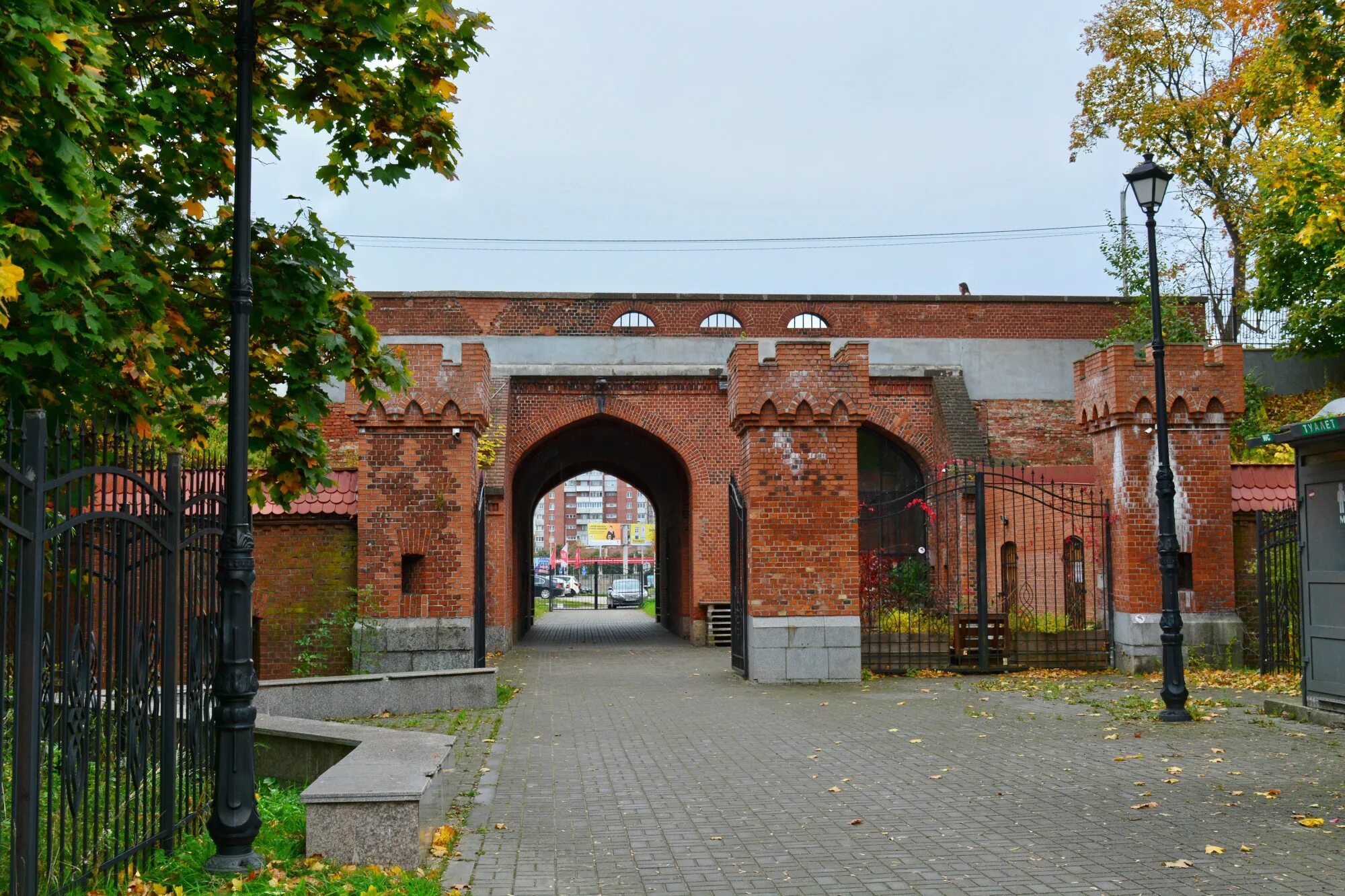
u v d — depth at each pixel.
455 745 10.95
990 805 8.02
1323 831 7.10
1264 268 27.39
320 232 8.59
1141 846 6.80
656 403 25.70
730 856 6.73
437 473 17.86
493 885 6.12
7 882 5.38
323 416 8.95
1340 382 28.97
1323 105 11.65
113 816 6.13
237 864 5.99
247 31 6.44
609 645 26.14
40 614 4.81
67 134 5.59
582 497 156.88
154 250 7.99
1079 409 18.55
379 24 7.50
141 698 5.99
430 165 8.80
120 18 7.60
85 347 6.47
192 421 8.73
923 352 27.97
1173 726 11.59
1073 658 17.41
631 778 9.24
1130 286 29.28
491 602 23.44
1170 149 31.05
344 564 18.38
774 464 16.61
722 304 28.20
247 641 6.24
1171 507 12.38
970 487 23.09
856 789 8.69
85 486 6.04
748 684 16.25
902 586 23.81
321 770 8.82
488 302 27.56
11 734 5.74
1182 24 30.67
